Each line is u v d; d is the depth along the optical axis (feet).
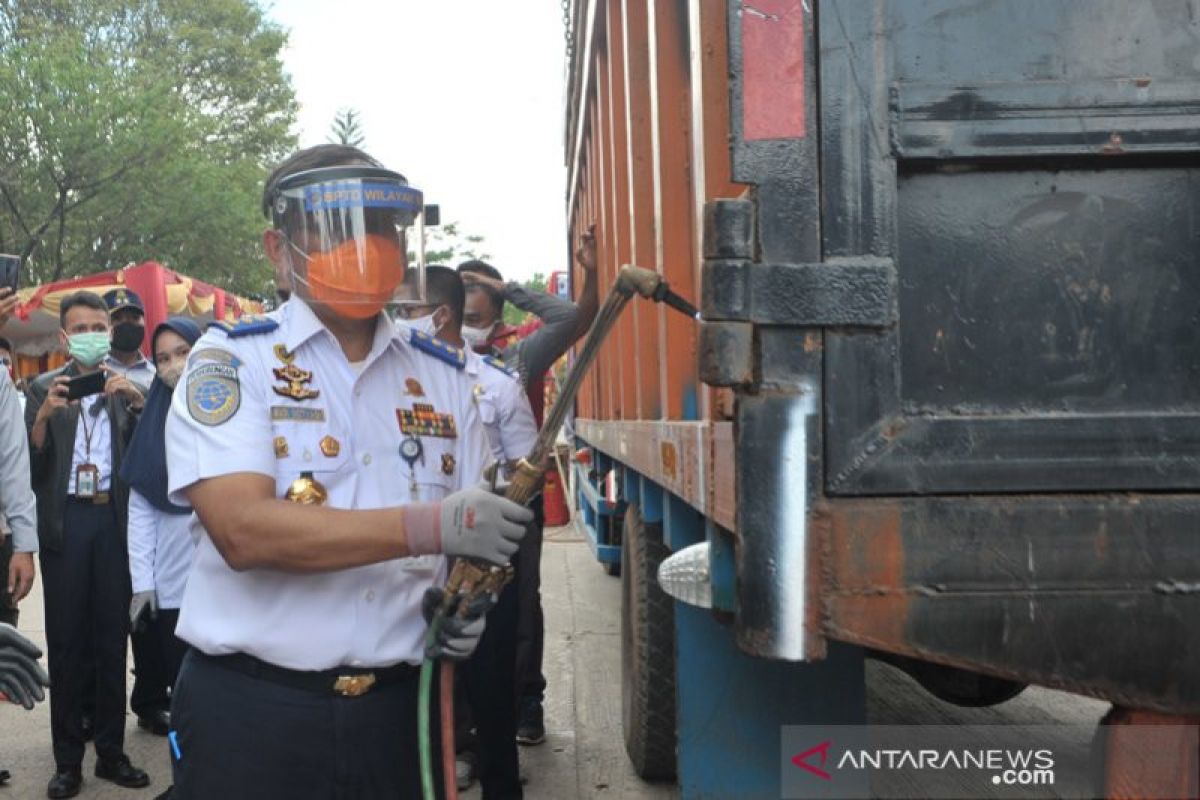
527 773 14.42
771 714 7.48
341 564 6.05
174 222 96.32
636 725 12.81
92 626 14.34
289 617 6.45
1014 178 5.08
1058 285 5.05
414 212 6.70
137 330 15.65
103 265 99.71
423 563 6.88
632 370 11.97
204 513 6.20
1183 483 4.94
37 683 7.03
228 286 105.91
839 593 4.92
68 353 14.55
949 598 4.90
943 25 5.02
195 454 6.24
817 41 5.01
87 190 93.66
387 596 6.66
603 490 19.30
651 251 10.25
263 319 6.76
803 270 4.94
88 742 16.66
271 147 132.46
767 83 5.01
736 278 4.93
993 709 11.14
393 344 7.11
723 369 4.93
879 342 4.96
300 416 6.52
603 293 15.29
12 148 88.02
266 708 6.46
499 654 11.38
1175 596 4.88
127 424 14.43
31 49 90.53
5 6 117.91
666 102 8.48
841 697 7.19
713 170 6.58
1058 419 4.96
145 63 113.80
